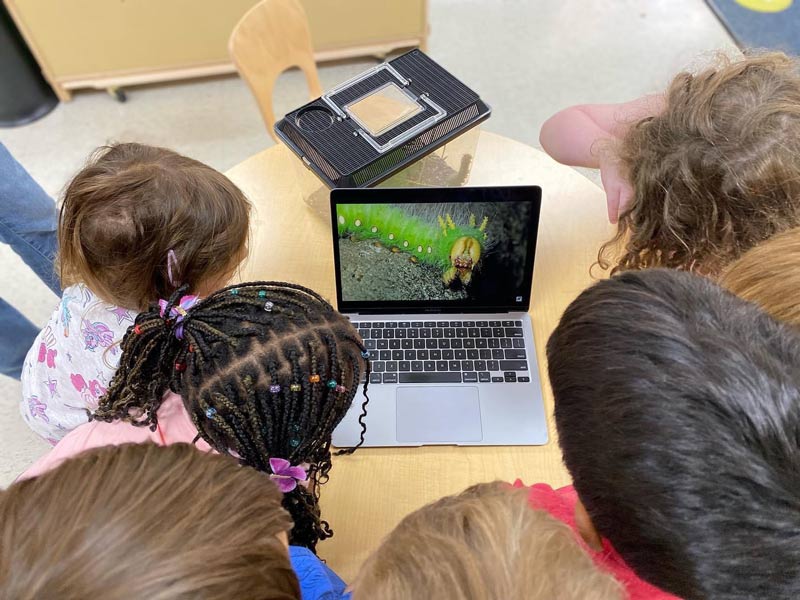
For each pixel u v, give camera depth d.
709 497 0.34
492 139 1.09
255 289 0.58
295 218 1.00
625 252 0.82
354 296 0.85
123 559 0.31
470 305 0.86
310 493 0.64
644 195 0.72
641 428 0.36
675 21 2.16
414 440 0.75
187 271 0.68
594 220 0.98
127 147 0.74
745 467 0.33
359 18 1.87
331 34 1.90
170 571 0.32
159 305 0.57
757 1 2.18
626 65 2.04
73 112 1.95
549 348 0.46
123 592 0.31
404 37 1.95
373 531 0.70
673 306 0.39
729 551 0.34
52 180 1.80
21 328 1.25
